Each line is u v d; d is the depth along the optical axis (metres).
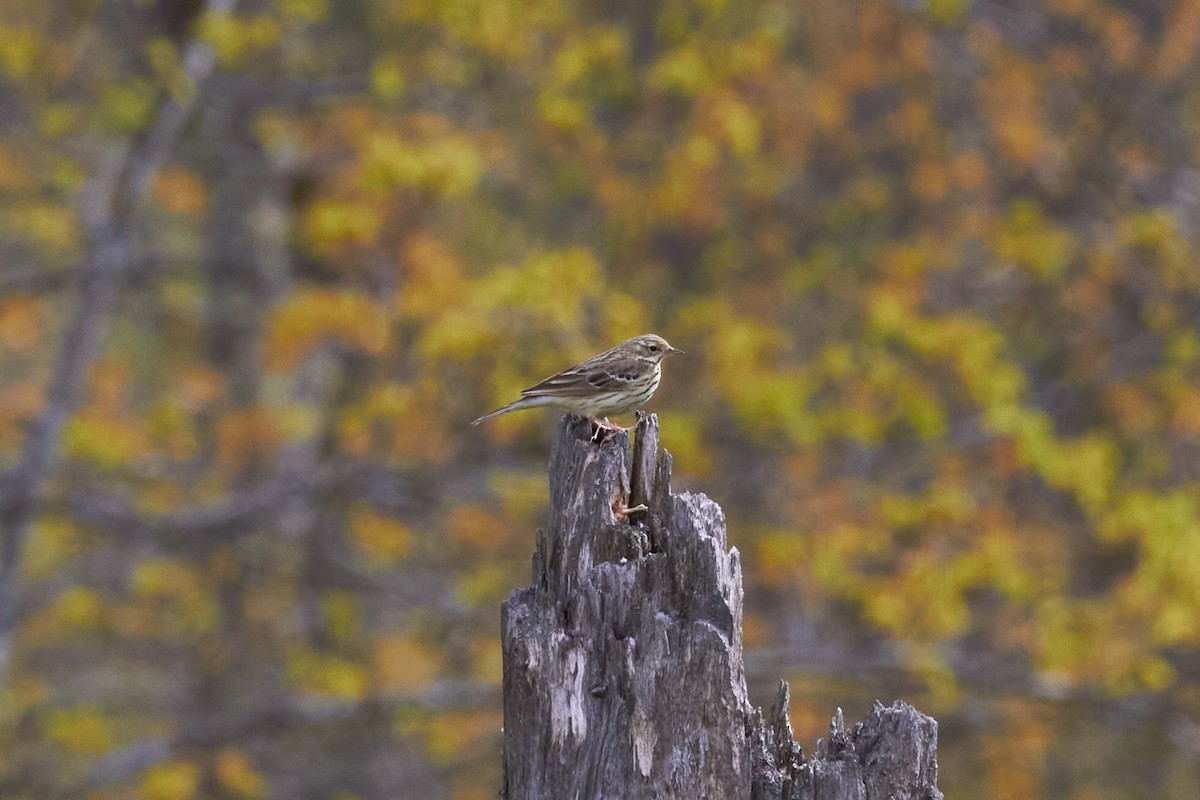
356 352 18.55
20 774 17.97
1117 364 19.98
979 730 19.09
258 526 18.36
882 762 5.72
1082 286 19.25
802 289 19.17
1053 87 21.11
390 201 16.47
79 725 16.69
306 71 20.84
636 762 5.68
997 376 15.89
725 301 18.59
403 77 17.78
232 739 17.06
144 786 16.58
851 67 19.58
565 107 17.27
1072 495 17.17
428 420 16.27
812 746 16.44
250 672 20.27
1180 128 21.95
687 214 18.91
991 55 20.23
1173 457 19.44
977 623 18.33
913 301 17.31
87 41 19.23
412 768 21.50
